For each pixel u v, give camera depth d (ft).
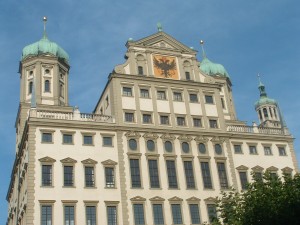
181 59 243.19
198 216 204.95
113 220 191.93
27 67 253.44
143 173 205.36
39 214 181.98
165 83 231.50
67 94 255.29
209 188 213.05
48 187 187.83
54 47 258.37
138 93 223.51
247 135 234.38
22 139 210.59
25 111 244.22
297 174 133.80
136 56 233.76
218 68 290.56
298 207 118.93
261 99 333.62
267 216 122.93
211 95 238.89
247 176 225.35
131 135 211.41
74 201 188.85
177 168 212.43
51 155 194.39
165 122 222.48
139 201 198.49
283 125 247.50
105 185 197.26
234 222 131.54
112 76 222.48
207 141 224.33
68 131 201.57
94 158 200.85
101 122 209.05
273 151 237.66
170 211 201.36
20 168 226.99
